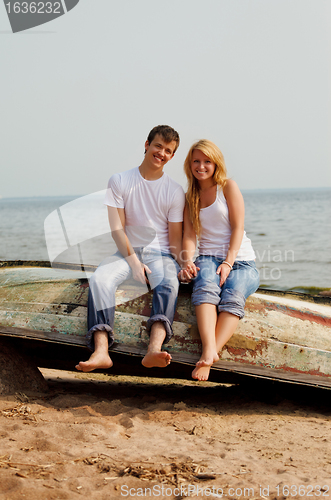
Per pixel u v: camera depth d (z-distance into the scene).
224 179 3.87
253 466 2.48
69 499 2.03
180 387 4.52
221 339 3.47
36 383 3.79
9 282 4.04
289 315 3.81
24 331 3.64
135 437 2.87
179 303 3.73
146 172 3.87
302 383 3.52
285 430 3.15
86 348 3.74
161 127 3.80
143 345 3.55
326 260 15.80
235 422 3.32
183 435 2.97
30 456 2.44
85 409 3.35
